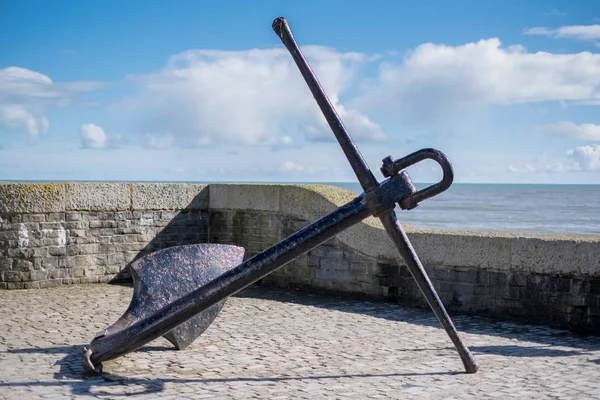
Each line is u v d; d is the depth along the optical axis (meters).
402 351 6.30
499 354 6.20
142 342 5.27
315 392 4.98
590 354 6.21
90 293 9.68
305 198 10.13
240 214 11.20
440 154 4.87
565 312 7.47
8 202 9.83
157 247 11.12
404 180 4.97
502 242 7.95
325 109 5.11
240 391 5.01
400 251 5.17
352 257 9.58
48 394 4.93
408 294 8.90
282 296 9.58
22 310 8.37
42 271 10.12
